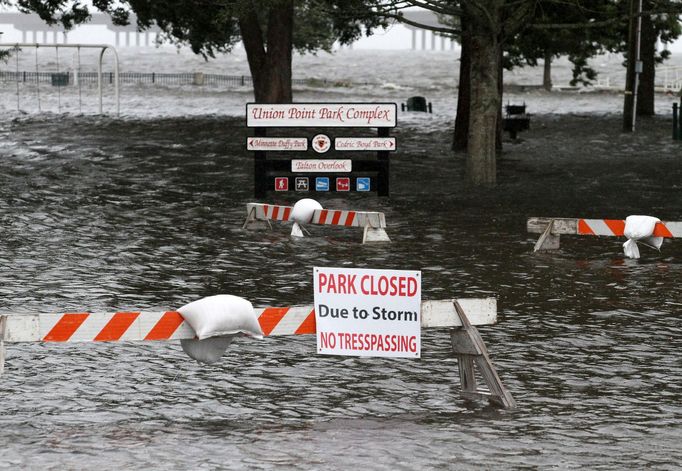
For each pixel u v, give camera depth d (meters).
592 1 85.69
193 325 20.47
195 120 96.50
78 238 41.66
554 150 78.19
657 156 74.25
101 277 34.16
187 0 94.31
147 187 57.41
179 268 35.94
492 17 57.94
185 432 19.33
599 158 72.94
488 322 21.72
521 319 28.81
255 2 58.38
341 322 21.25
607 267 36.66
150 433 19.25
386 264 36.94
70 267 35.78
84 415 20.47
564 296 31.83
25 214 47.22
